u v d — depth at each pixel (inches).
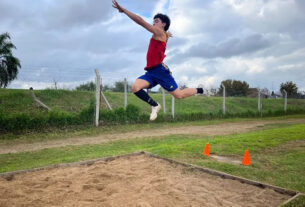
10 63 777.6
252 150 308.8
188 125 665.6
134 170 218.2
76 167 231.0
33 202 154.6
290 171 231.1
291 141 364.2
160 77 178.5
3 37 764.0
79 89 823.7
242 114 914.1
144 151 281.9
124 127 585.0
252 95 1539.1
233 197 168.6
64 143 420.5
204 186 185.9
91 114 570.6
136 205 148.6
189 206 150.3
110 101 761.0
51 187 179.9
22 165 268.5
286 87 1825.8
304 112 1136.8
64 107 644.7
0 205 149.9
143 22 162.9
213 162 247.9
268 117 958.4
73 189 175.6
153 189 173.9
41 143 420.5
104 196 163.6
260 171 226.4
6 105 575.2
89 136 485.7
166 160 251.9
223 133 528.7
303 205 154.6
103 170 217.3
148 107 805.9
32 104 610.5
